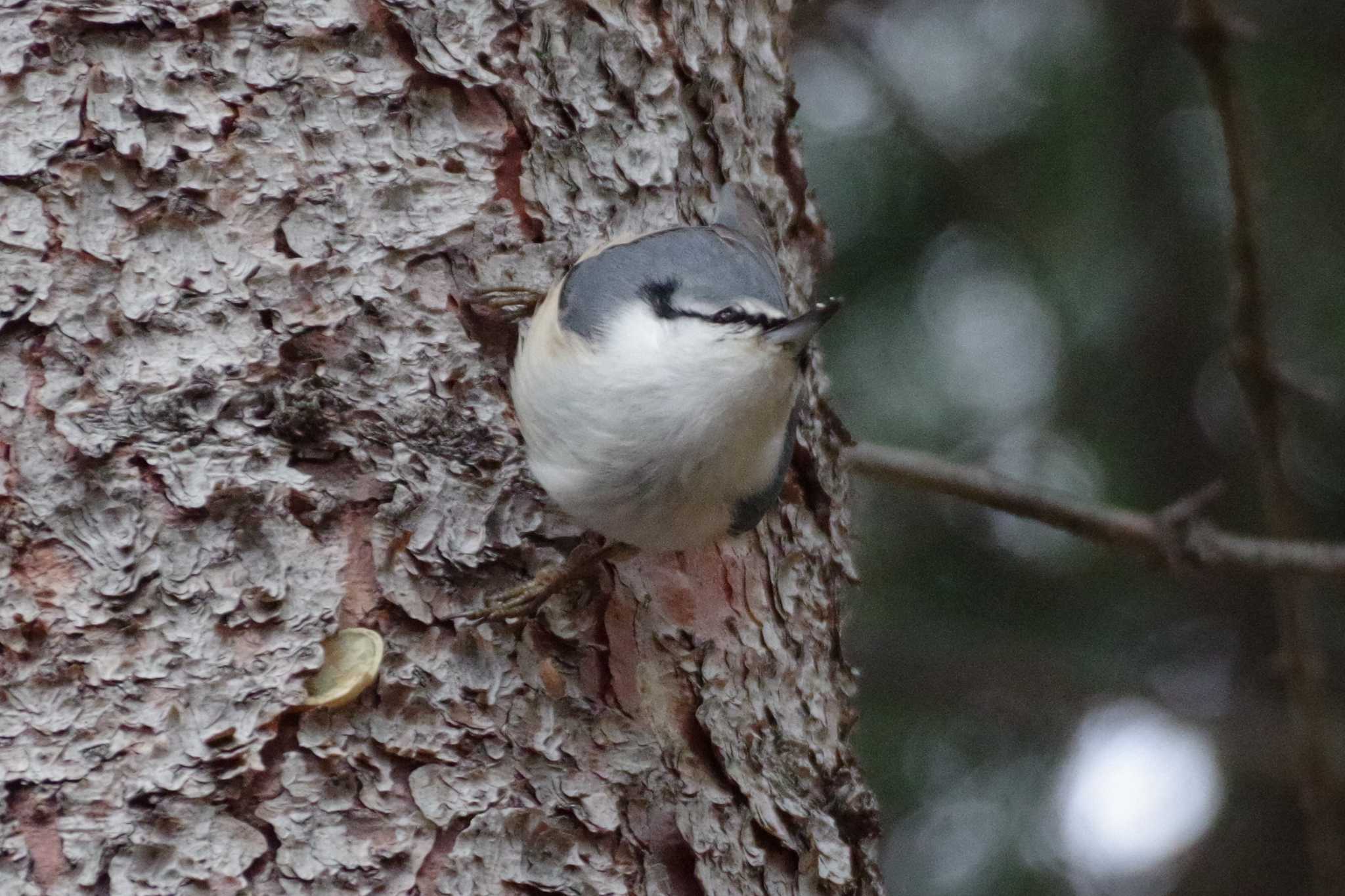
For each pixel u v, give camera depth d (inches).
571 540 218.2
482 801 197.0
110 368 199.6
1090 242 426.9
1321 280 427.5
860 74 432.1
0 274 198.8
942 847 417.7
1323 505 445.4
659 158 242.1
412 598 201.9
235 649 193.0
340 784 191.2
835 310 206.5
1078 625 446.6
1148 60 428.5
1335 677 465.1
